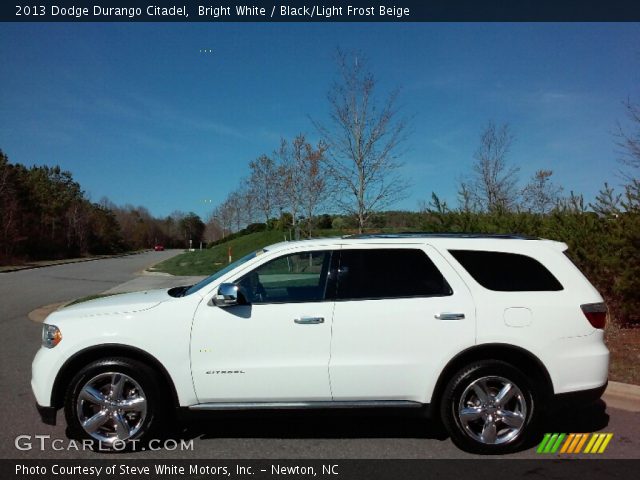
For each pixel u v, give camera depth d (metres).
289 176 24.39
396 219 17.62
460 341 4.30
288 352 4.31
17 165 58.19
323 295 4.46
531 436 4.75
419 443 4.60
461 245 4.61
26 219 50.09
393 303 4.38
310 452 4.41
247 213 45.47
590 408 5.53
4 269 32.31
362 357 4.32
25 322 11.20
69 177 78.81
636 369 6.38
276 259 4.61
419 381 4.31
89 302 4.83
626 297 8.30
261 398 4.32
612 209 8.86
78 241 64.44
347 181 15.56
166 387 4.43
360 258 4.57
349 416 4.37
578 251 8.89
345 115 15.77
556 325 4.35
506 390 4.30
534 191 19.89
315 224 24.98
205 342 4.31
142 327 4.31
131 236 109.19
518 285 4.47
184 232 129.88
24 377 6.74
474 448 4.30
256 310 4.36
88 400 4.32
